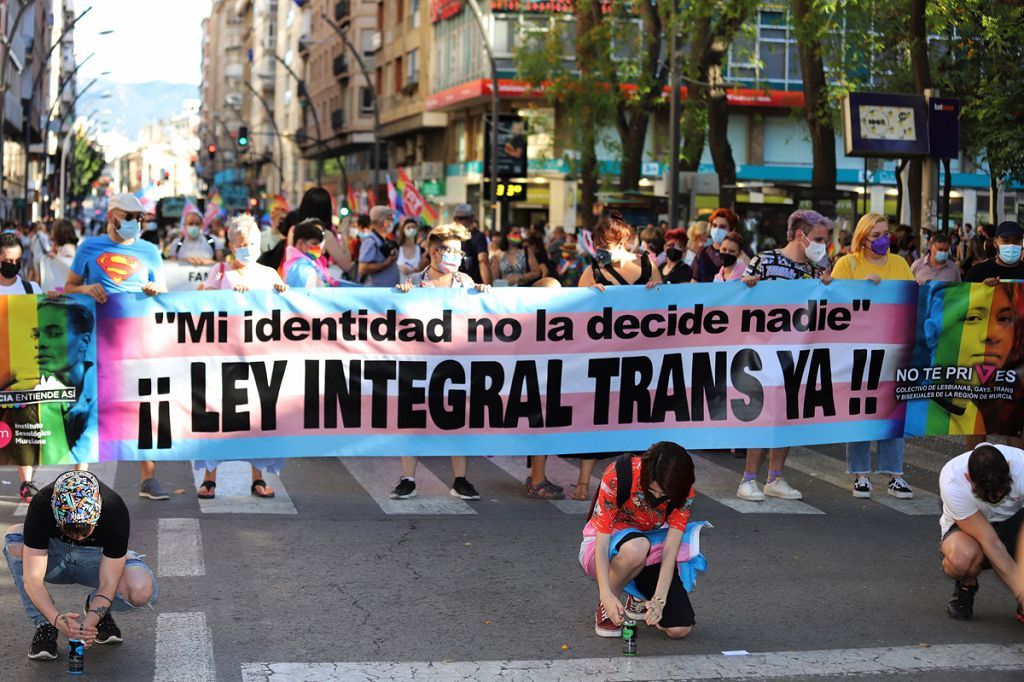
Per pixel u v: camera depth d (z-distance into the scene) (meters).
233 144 132.50
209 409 9.52
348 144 70.62
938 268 13.36
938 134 18.97
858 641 6.53
